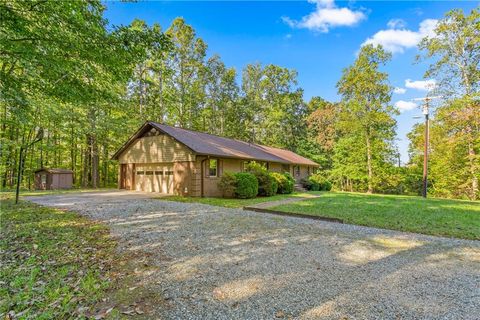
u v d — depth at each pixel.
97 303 2.78
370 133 23.05
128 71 7.14
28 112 8.33
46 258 4.11
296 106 34.53
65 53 6.44
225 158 14.77
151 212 8.25
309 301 2.79
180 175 13.77
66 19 5.81
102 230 5.88
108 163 25.11
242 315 2.53
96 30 6.00
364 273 3.55
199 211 8.56
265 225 6.45
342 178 26.95
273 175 15.58
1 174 17.53
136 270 3.66
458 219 7.28
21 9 5.74
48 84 7.15
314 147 31.91
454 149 18.38
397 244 4.93
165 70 18.17
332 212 8.16
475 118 16.22
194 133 16.80
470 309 2.64
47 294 2.96
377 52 21.20
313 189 21.00
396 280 3.33
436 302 2.78
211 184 14.07
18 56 6.21
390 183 23.06
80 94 7.46
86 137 21.08
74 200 11.12
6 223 6.43
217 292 3.00
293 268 3.72
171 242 4.98
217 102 29.55
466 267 3.80
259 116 33.16
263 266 3.79
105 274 3.52
